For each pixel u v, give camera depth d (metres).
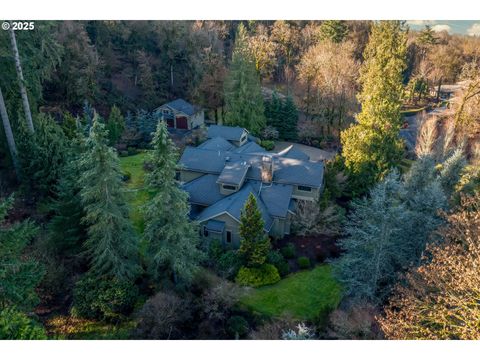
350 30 77.69
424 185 27.92
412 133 53.94
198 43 65.19
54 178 27.06
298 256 28.16
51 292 21.91
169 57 66.50
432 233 21.44
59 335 19.59
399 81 33.28
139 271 22.98
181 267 21.38
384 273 22.16
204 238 28.91
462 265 15.48
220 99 57.72
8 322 12.53
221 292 22.02
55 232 22.91
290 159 33.84
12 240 16.25
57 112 50.09
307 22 82.44
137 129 50.38
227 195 31.44
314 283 25.25
